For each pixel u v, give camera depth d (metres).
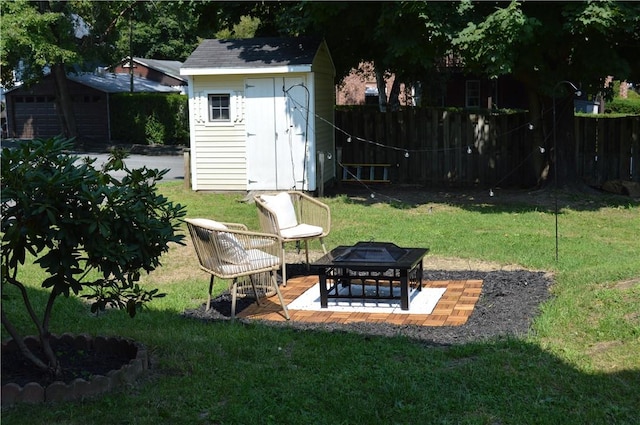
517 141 17.88
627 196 16.12
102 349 6.17
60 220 5.11
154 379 5.49
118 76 39.62
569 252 10.47
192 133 16.69
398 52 13.88
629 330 6.30
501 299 7.98
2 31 24.73
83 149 30.52
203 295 8.45
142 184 5.62
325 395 5.15
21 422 4.70
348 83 39.00
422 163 18.59
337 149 18.38
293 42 16.66
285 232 9.47
